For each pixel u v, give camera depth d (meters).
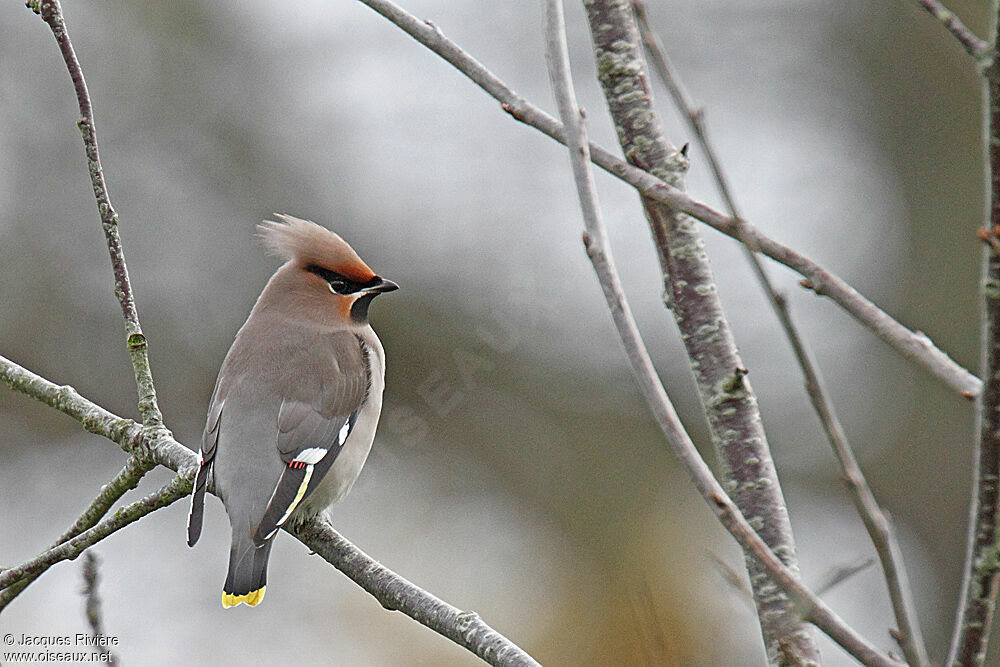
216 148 15.31
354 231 14.91
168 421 14.38
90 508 6.19
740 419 4.73
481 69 4.20
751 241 3.24
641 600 5.12
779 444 14.37
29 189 15.02
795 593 3.01
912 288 14.94
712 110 15.54
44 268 14.77
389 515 13.27
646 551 13.12
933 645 13.72
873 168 15.33
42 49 15.31
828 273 3.30
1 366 6.66
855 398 14.45
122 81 15.38
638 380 3.22
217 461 6.79
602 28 5.14
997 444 3.04
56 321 14.65
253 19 15.66
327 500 7.02
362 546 13.00
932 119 15.16
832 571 3.42
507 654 4.96
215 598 12.53
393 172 15.12
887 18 15.33
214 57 15.53
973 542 3.09
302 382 7.13
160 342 14.62
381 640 12.27
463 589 12.84
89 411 6.38
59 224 14.97
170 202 15.09
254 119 15.41
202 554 12.82
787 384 14.49
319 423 7.03
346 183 15.23
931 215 14.98
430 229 14.77
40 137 15.17
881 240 15.14
